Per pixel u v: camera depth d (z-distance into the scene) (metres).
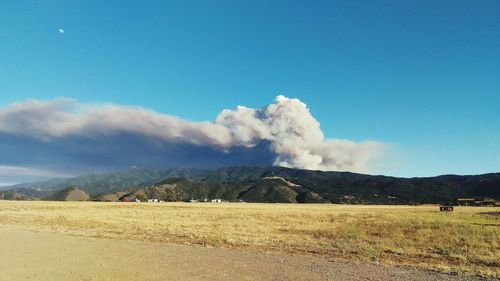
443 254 25.47
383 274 18.69
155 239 32.78
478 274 19.02
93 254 23.92
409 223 47.62
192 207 109.06
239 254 24.58
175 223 48.94
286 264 21.09
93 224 46.94
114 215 64.31
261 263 21.33
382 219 57.59
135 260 21.91
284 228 42.41
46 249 25.86
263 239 32.31
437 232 37.53
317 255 24.77
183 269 19.45
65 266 20.06
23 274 18.19
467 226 42.84
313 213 76.75
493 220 55.78
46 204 108.69
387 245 29.38
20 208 83.94
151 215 66.00
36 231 37.94
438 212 90.81
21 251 24.95
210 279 17.30
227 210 88.94
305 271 19.17
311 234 36.78
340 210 99.50
